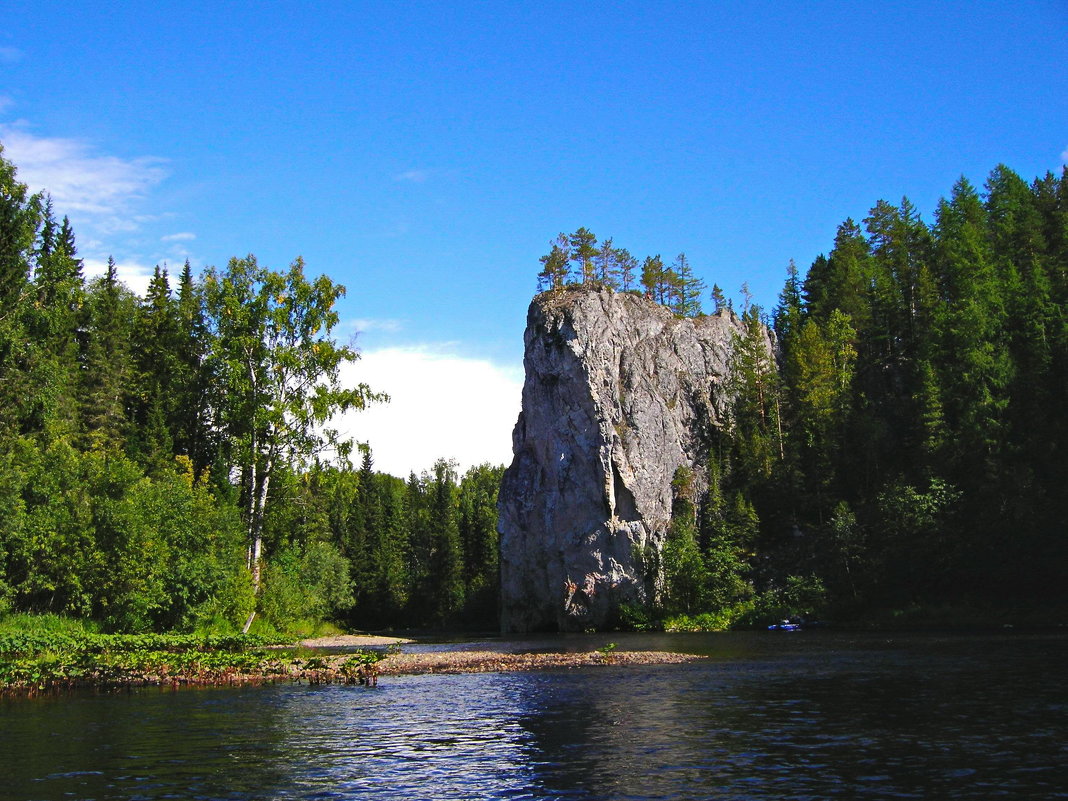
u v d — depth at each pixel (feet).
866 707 84.07
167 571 162.61
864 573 255.50
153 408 233.55
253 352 189.98
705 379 373.61
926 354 311.68
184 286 288.10
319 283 194.39
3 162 168.14
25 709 92.48
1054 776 54.60
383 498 498.69
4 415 169.27
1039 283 295.69
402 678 123.95
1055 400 268.00
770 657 141.90
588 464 322.75
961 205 377.50
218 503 198.29
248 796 53.42
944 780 54.24
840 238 452.35
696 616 278.87
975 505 249.75
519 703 93.45
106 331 241.76
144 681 117.19
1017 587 226.17
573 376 333.42
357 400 191.83
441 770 60.49
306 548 302.45
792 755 62.64
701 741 69.10
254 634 167.43
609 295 356.18
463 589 402.72
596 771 59.31
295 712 88.74
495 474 613.11
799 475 313.32
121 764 62.85
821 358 332.80
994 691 91.66
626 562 310.45
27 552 148.15
